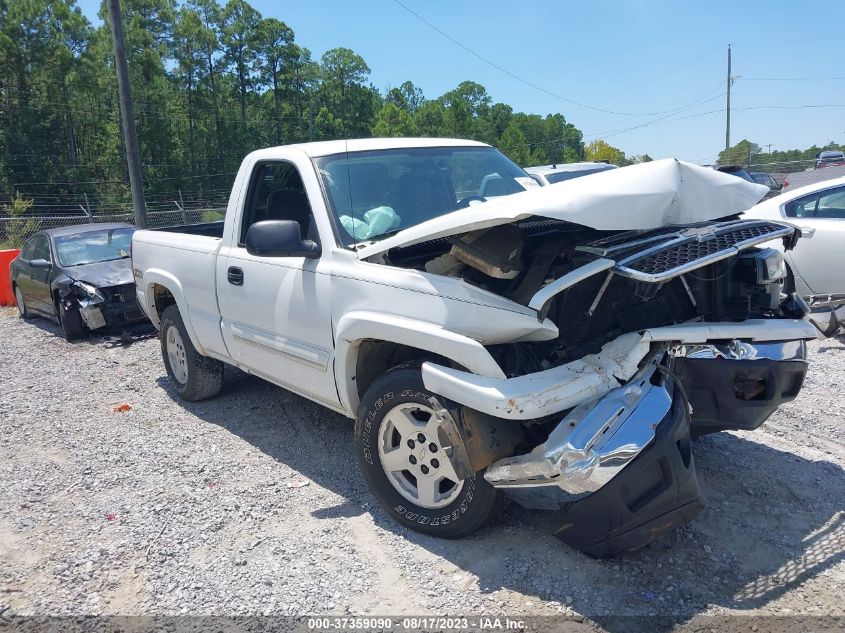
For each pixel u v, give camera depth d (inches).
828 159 1120.8
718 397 145.8
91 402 258.5
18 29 2373.3
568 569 134.5
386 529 153.3
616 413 123.0
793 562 135.0
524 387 125.8
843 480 167.5
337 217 168.9
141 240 256.1
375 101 3882.9
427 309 140.9
